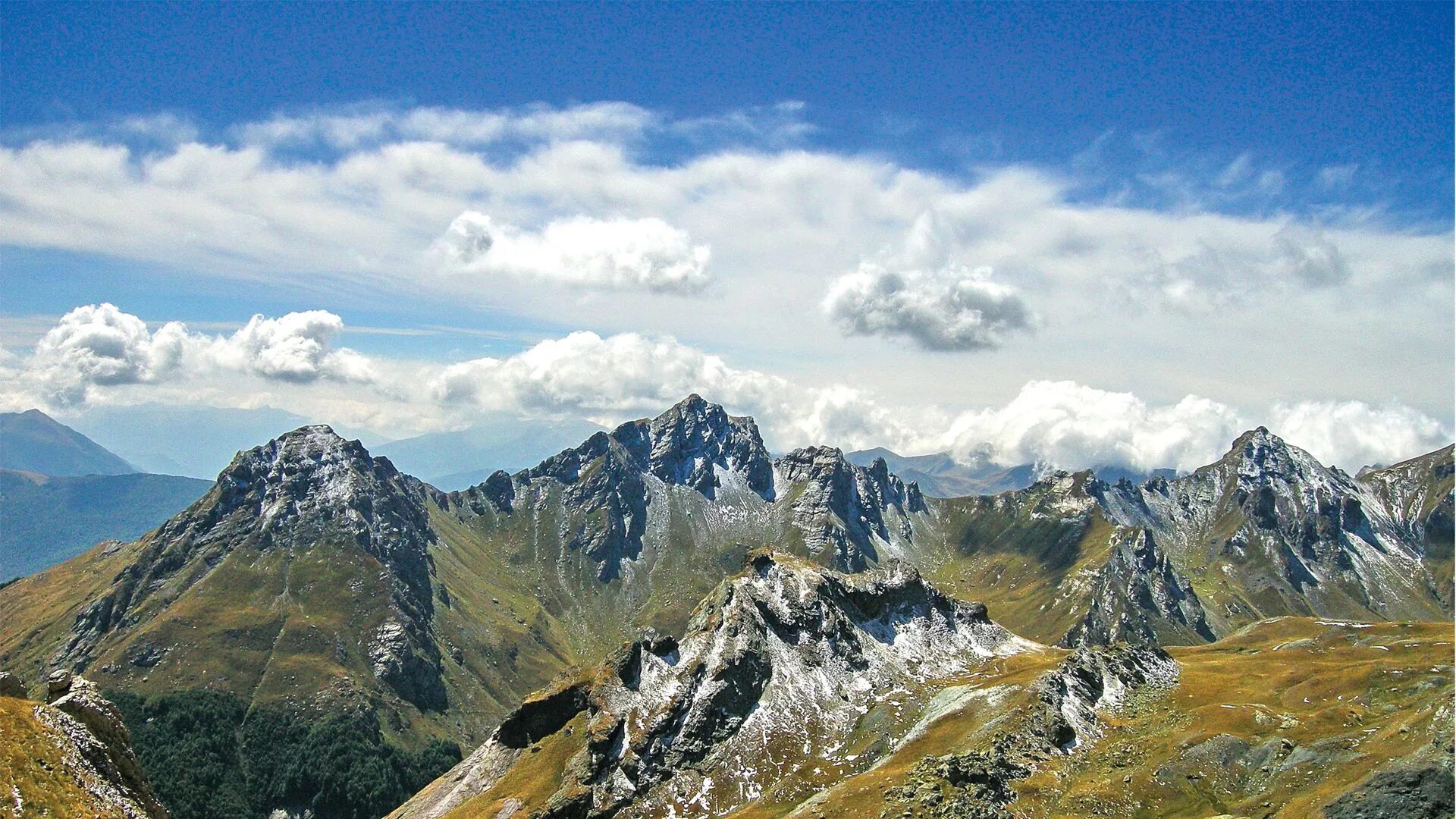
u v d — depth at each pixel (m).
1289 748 175.12
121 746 116.19
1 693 112.25
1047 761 197.25
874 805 179.62
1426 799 122.19
